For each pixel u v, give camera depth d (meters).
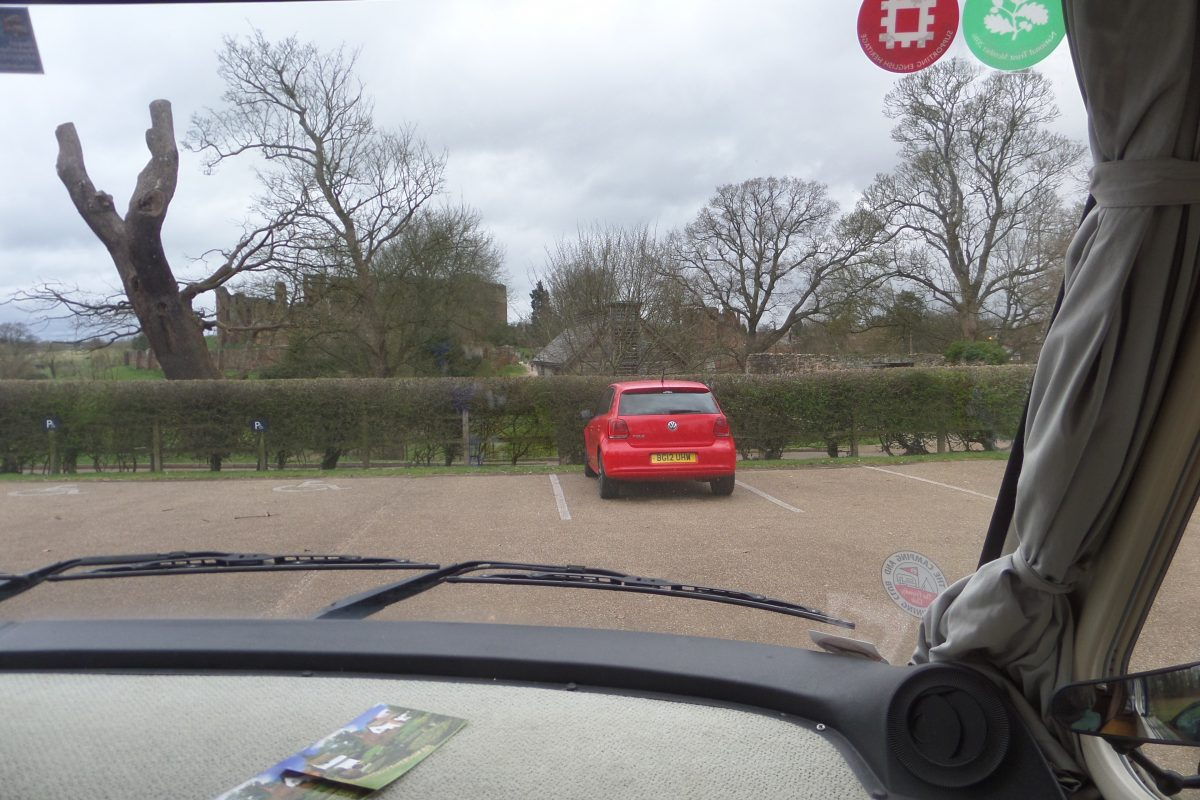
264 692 2.36
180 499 10.43
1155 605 2.07
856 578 5.42
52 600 3.77
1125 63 1.29
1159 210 1.33
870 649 2.23
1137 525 1.47
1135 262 1.35
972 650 1.71
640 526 7.91
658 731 2.05
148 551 6.79
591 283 21.69
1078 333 1.39
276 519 8.61
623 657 2.39
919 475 11.23
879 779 1.79
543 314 24.73
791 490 10.29
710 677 2.23
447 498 10.23
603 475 9.86
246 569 3.22
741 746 1.96
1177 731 1.48
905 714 1.71
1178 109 1.29
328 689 2.38
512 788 1.81
